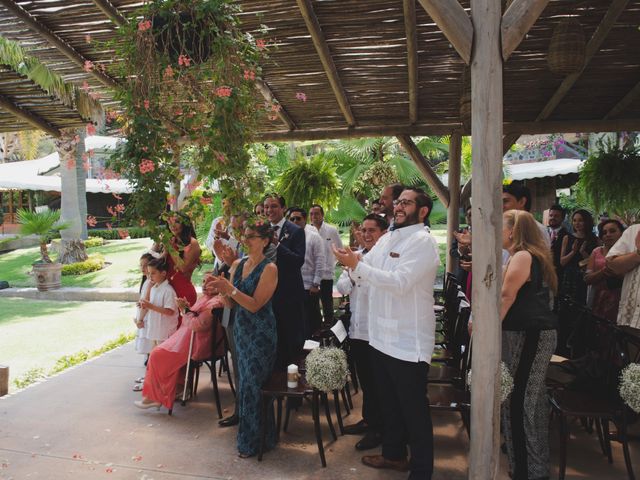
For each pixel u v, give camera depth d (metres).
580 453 3.66
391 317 3.13
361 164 13.65
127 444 3.88
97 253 16.83
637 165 6.98
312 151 17.56
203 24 2.99
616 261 3.92
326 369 3.43
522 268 3.04
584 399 3.34
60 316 9.91
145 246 18.41
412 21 4.62
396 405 3.39
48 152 34.31
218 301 4.39
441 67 5.49
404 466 3.44
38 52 4.83
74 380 5.37
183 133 3.16
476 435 2.88
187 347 4.46
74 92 5.16
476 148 2.79
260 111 3.30
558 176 15.91
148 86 2.98
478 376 2.86
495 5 2.73
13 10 4.38
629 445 3.78
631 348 4.09
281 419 4.16
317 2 4.53
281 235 4.64
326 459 3.62
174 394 4.44
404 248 3.12
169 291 4.90
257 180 3.17
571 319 4.38
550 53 4.01
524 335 3.11
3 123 5.38
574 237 5.93
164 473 3.45
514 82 5.61
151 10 3.01
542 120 6.46
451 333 4.60
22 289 12.50
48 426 4.21
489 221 2.79
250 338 3.67
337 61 5.41
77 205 15.21
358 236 4.43
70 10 4.45
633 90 5.61
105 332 8.49
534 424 3.15
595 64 5.23
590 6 4.37
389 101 6.34
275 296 4.30
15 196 28.14
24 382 5.50
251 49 3.20
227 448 3.81
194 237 5.08
